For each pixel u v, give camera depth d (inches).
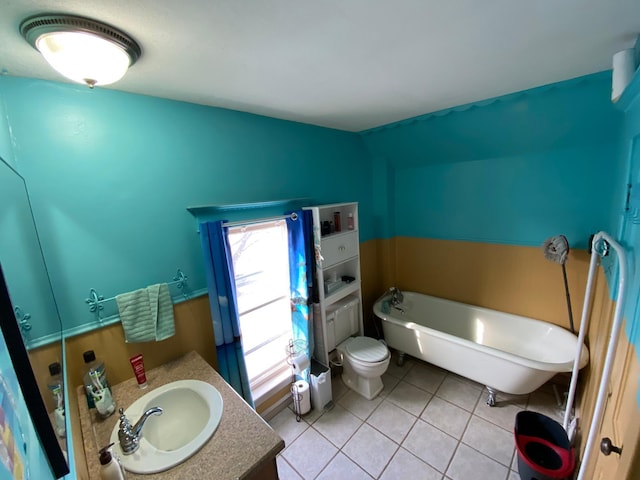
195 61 44.3
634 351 36.1
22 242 33.7
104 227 53.3
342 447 75.4
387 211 120.7
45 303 38.5
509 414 82.0
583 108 69.0
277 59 45.4
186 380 57.1
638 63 43.5
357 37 40.1
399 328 101.3
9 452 15.9
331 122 89.7
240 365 72.7
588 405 64.4
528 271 96.0
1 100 42.4
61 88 47.7
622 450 32.0
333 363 98.6
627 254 46.5
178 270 63.7
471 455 71.0
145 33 35.9
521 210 94.6
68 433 33.9
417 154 107.8
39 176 46.4
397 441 76.1
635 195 44.8
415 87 62.2
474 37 41.8
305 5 32.2
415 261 123.8
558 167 85.8
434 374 100.7
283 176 84.2
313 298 90.4
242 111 72.9
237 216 73.3
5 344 21.7
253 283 79.4
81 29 32.3
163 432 51.4
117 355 56.6
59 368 36.3
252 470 39.3
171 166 61.3
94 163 51.6
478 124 84.4
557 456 64.5
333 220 101.9
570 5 34.5
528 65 53.3
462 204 107.1
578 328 88.1
